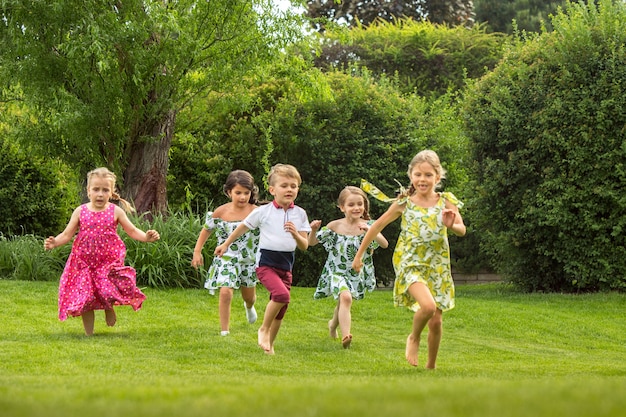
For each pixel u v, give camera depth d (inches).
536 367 248.5
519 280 538.3
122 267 279.7
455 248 744.3
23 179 619.2
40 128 511.5
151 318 337.4
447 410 87.5
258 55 513.0
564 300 464.4
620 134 482.6
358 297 301.9
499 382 141.7
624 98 480.1
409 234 226.7
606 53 498.0
